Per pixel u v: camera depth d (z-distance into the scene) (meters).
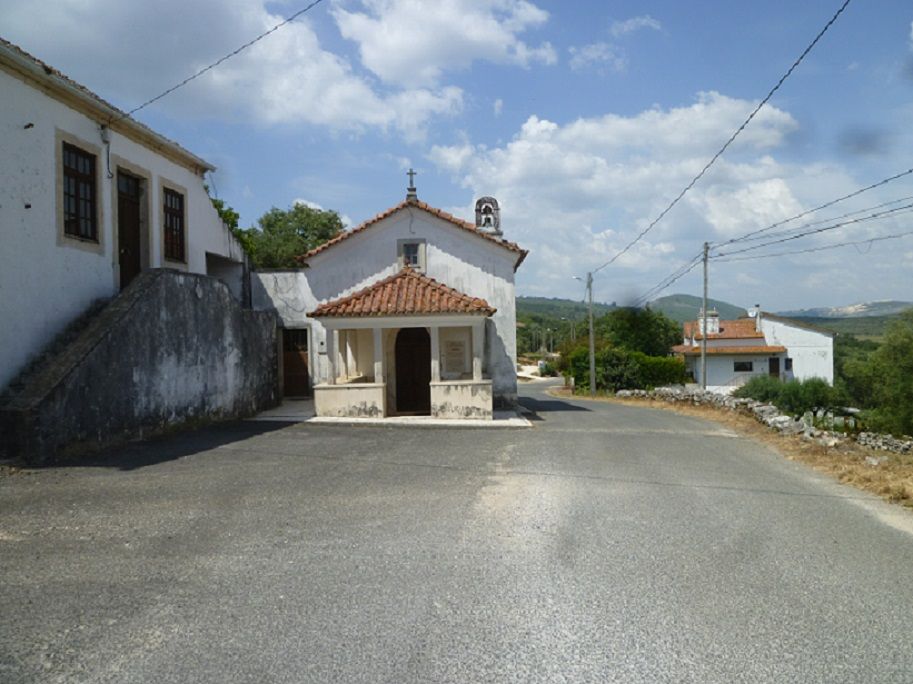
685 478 10.07
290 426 15.03
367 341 20.44
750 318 56.12
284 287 20.80
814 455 12.59
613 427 17.91
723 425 19.98
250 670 3.89
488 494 8.47
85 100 12.52
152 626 4.45
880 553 6.40
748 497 8.84
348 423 15.75
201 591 5.05
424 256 20.28
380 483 8.97
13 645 4.14
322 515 7.24
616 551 6.23
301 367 20.97
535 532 6.78
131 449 10.87
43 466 9.20
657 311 63.28
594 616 4.73
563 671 3.94
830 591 5.33
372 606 4.83
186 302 13.77
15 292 10.86
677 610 4.88
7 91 10.78
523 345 108.69
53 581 5.19
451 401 17.16
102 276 13.27
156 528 6.57
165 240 16.22
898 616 4.85
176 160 16.59
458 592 5.12
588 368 42.97
